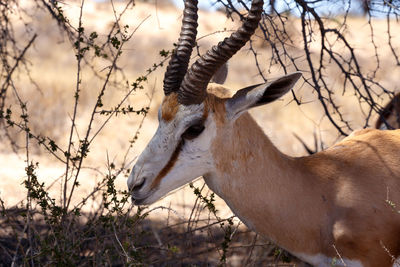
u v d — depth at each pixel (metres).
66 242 6.17
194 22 5.80
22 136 14.73
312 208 5.92
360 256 5.75
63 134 15.84
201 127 5.66
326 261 5.93
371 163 6.05
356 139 6.40
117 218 6.24
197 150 5.72
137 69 30.66
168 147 5.71
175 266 7.89
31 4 26.58
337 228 5.80
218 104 5.73
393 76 27.05
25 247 7.87
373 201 5.82
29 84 21.44
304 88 23.75
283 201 5.92
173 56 5.79
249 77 29.09
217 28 35.34
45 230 8.01
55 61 29.86
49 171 12.33
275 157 5.97
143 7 37.94
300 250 6.04
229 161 5.82
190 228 8.02
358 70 7.91
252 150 5.87
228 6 7.13
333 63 22.14
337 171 6.04
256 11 5.27
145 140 16.27
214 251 8.72
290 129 18.41
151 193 5.76
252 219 5.98
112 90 20.92
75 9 24.73
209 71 5.48
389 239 5.77
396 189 5.89
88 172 12.50
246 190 5.88
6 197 10.36
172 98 5.74
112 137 16.14
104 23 32.72
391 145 6.21
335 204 5.88
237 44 5.37
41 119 16.61
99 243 7.02
